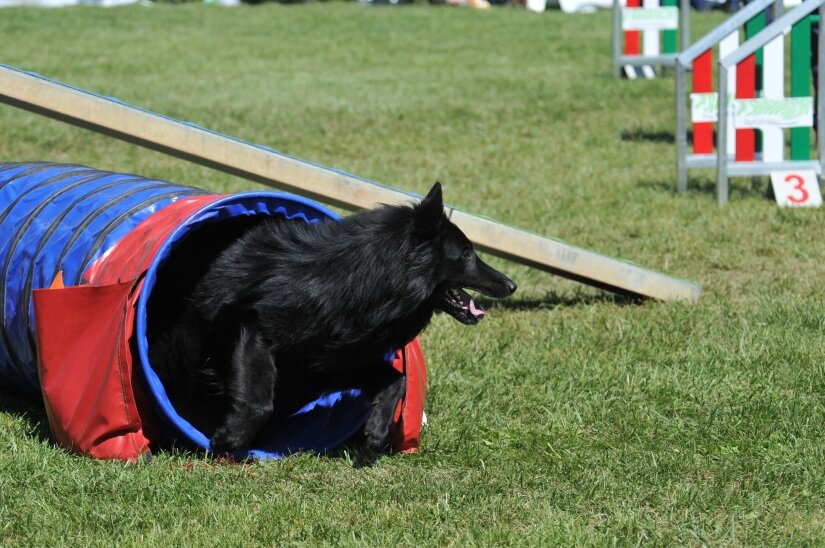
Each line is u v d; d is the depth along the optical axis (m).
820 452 6.95
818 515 6.11
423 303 6.47
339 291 6.36
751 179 16.39
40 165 8.38
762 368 8.62
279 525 5.71
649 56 26.92
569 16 43.38
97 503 5.88
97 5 43.06
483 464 6.78
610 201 15.12
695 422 7.60
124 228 6.89
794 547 5.63
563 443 7.24
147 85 25.02
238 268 6.59
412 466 6.83
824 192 14.93
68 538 5.50
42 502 5.84
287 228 6.80
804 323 9.74
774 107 14.60
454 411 7.72
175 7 42.84
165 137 8.77
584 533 5.65
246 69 28.53
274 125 20.98
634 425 7.52
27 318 6.87
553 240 9.95
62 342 6.50
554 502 6.19
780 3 15.39
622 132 20.98
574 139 20.42
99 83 24.86
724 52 17.59
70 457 6.44
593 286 10.87
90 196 7.39
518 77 27.80
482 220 9.67
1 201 7.77
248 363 6.48
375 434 6.76
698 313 10.09
